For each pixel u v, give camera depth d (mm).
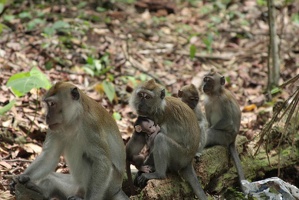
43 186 9484
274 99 16688
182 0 24922
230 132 12461
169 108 11016
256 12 23750
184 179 10750
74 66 17016
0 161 11625
